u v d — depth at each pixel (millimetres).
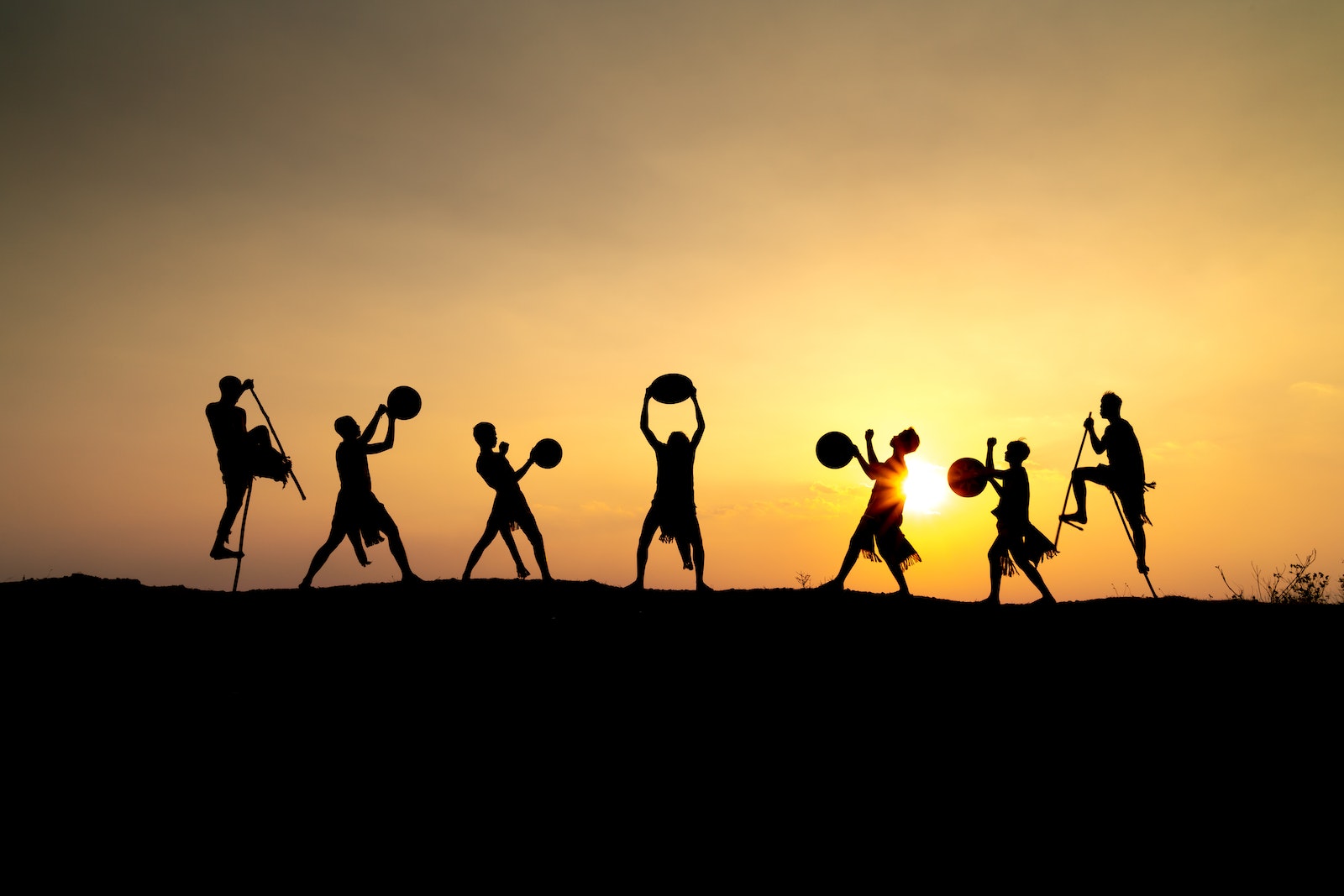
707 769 5902
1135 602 9562
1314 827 5051
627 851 4988
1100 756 5988
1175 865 4781
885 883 4672
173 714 6633
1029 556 9523
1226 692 6824
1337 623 8211
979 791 5598
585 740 6309
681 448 10398
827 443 10430
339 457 10055
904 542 10000
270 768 5887
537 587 10430
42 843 4980
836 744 6223
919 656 7832
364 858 4898
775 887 4633
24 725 6359
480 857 4926
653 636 8461
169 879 4680
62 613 8766
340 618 8922
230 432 9922
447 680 7340
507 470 11023
